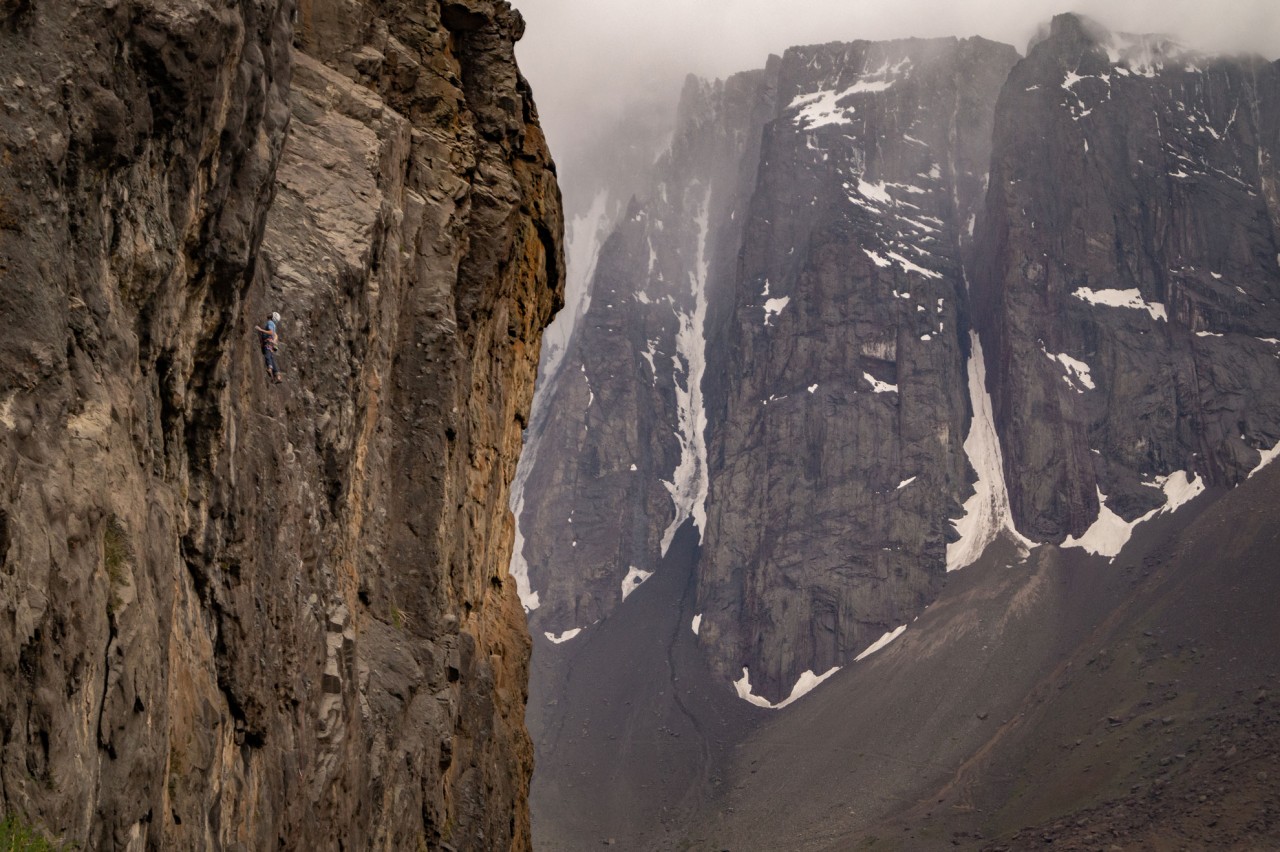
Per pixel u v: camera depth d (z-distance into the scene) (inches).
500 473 2395.4
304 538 1435.8
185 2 1005.2
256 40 1158.3
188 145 1047.6
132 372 980.6
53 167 892.6
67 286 905.5
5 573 803.4
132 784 916.0
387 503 1838.1
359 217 1644.9
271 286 1453.0
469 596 2171.5
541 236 2593.5
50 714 826.2
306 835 1373.0
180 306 1082.7
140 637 933.8
